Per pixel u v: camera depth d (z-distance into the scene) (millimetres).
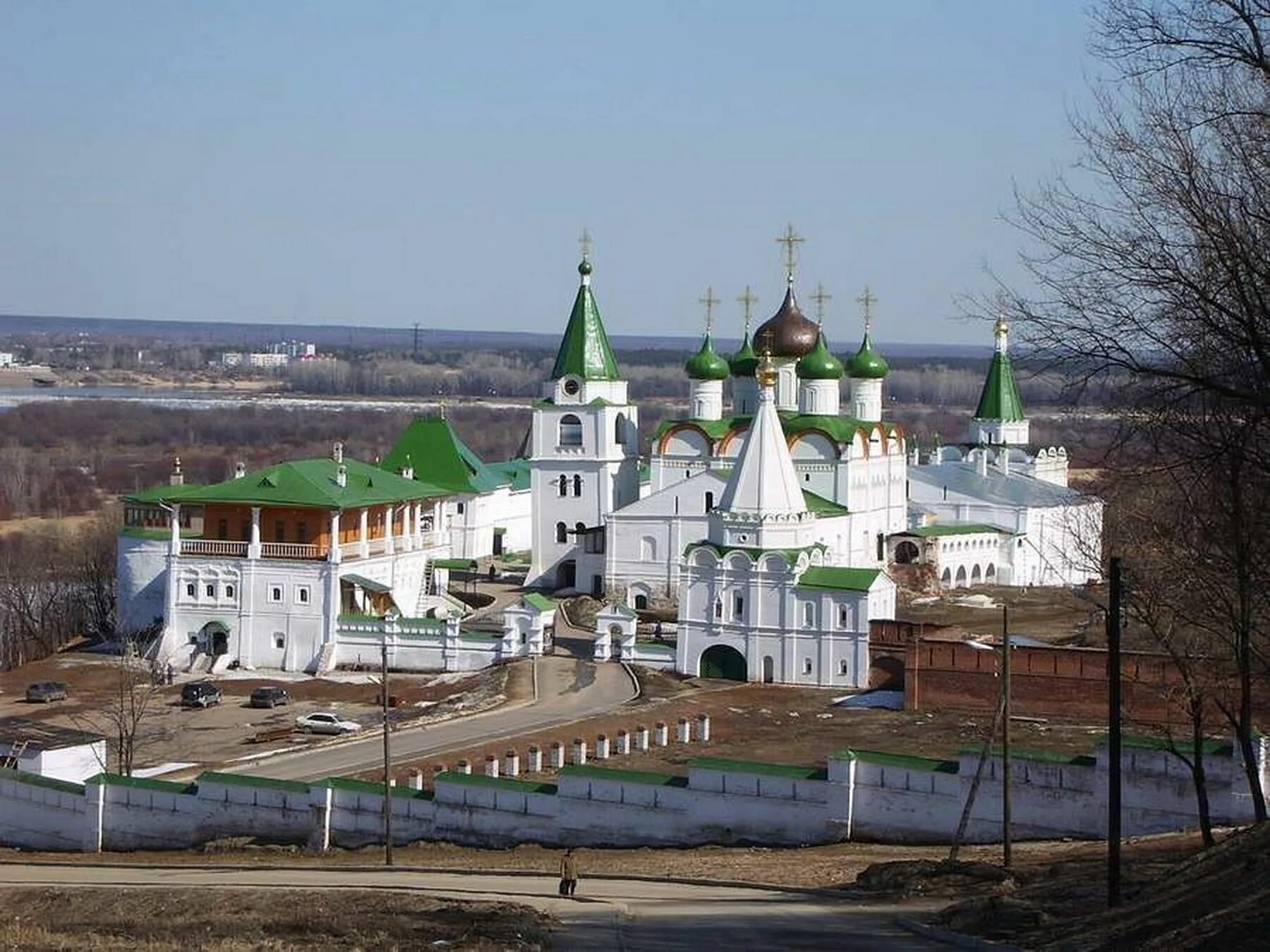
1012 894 64062
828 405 158375
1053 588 166125
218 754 110500
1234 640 73125
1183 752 77562
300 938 62719
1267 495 61094
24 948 61656
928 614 149000
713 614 127562
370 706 125250
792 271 161750
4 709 125938
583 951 57375
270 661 139625
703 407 162500
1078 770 79312
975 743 99750
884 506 162875
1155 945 49375
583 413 162875
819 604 124375
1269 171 50375
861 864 75688
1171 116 49781
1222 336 49062
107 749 109750
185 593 141250
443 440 189000
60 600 163125
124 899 73000
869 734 107688
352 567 141375
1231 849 59000
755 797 83812
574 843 86125
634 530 153000
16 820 97625
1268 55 48312
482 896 70938
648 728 107375
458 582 171125
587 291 164750
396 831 88938
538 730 109938
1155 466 57125
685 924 62656
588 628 146875
